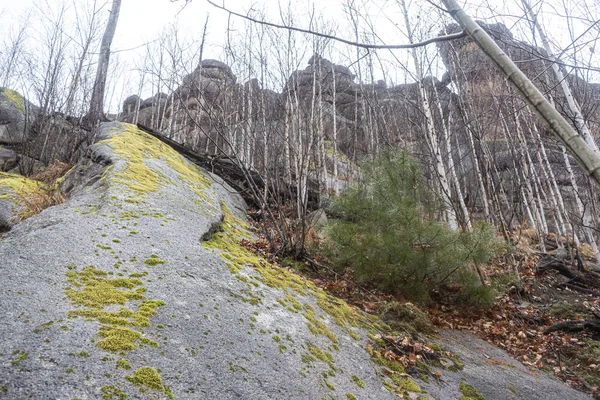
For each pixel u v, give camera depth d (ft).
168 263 11.17
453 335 15.38
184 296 9.66
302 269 17.63
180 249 12.51
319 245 19.33
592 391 13.34
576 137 3.43
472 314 18.16
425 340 13.52
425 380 10.77
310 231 20.95
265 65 28.86
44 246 10.12
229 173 30.60
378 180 18.34
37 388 5.35
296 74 29.63
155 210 15.43
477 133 33.50
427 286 17.69
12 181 25.30
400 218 16.79
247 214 26.63
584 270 28.30
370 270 16.75
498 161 43.09
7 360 5.76
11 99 41.81
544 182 44.04
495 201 32.65
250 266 14.02
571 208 42.73
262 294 11.89
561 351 16.37
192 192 20.97
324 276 17.76
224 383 7.02
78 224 12.12
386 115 48.11
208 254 13.03
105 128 28.09
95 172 19.72
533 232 38.42
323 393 8.16
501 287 19.29
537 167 43.39
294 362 8.86
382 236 16.94
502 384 11.87
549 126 3.65
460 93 36.11
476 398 10.57
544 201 47.57
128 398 5.73
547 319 19.84
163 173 21.21
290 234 18.66
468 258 16.67
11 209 20.15
